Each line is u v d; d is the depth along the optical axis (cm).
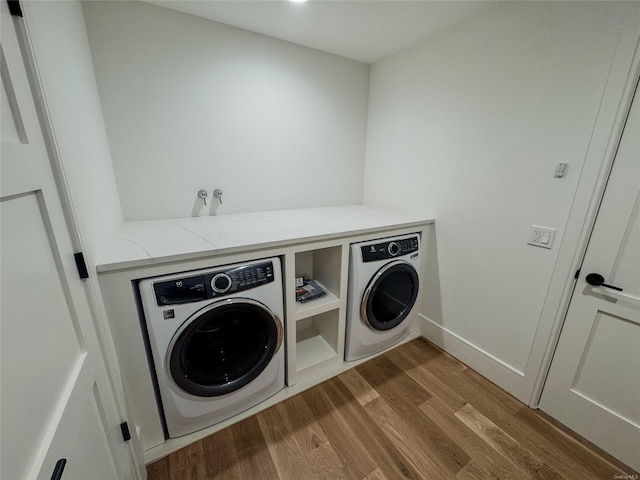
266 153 204
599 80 114
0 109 52
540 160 137
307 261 205
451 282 192
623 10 105
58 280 69
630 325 117
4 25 56
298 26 173
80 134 101
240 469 122
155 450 126
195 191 183
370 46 199
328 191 241
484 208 166
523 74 139
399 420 146
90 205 102
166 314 111
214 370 133
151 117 161
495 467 124
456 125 175
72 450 62
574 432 140
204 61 169
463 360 189
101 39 142
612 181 116
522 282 152
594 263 125
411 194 213
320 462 125
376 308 187
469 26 160
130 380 114
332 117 227
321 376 175
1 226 49
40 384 54
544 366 146
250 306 129
